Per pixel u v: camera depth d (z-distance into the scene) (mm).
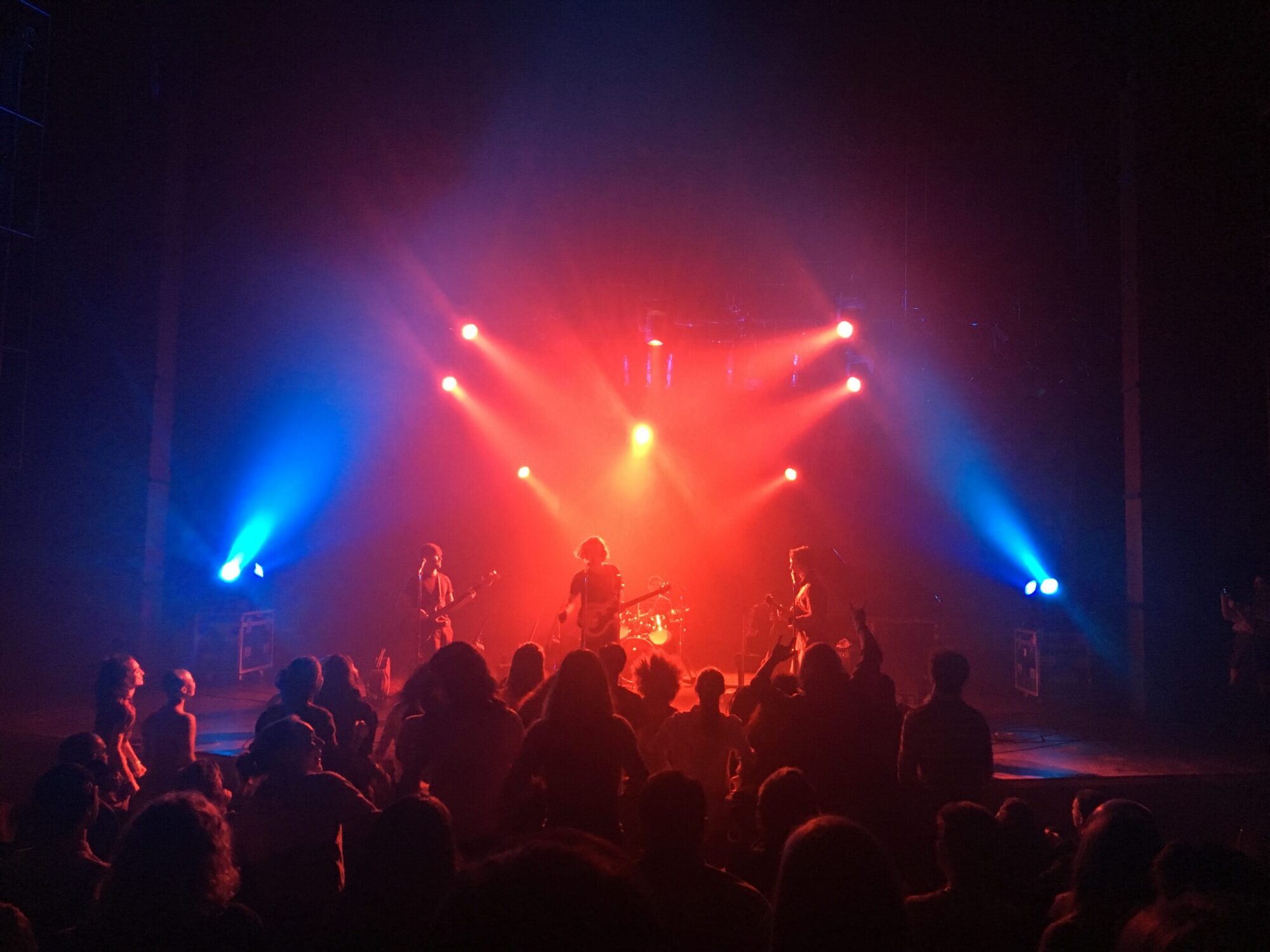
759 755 4289
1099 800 4008
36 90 11508
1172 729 9828
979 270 14969
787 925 1769
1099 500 13297
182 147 12242
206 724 9664
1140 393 10430
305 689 4547
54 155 11734
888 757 4852
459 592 17016
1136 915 2170
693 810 2463
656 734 4547
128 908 2223
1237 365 10414
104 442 11609
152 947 2201
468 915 1218
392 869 2309
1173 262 10523
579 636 10477
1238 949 1920
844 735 4309
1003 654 15273
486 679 3912
